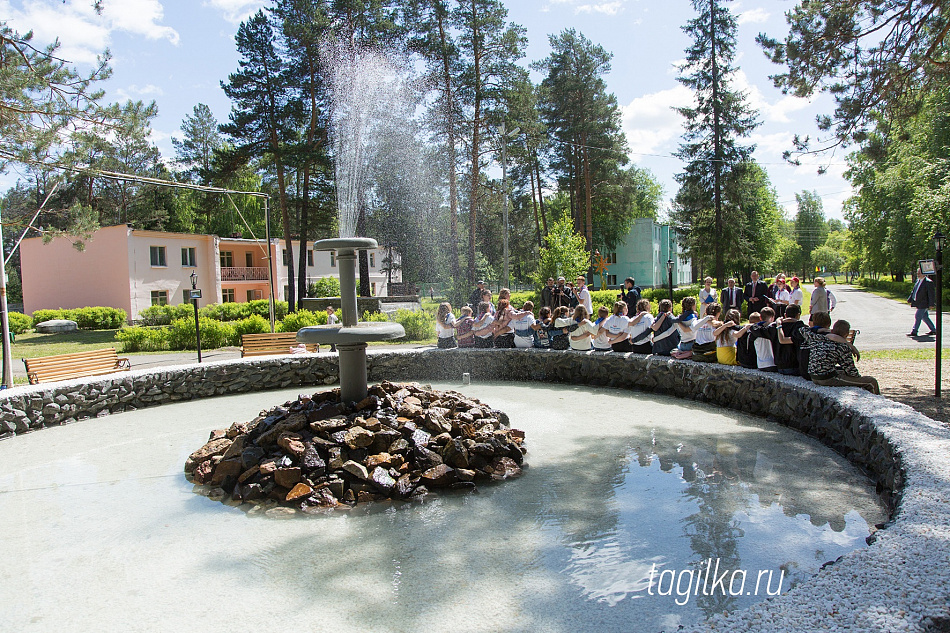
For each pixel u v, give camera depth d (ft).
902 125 28.50
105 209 146.10
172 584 10.20
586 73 120.06
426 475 14.75
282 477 14.30
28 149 31.73
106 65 33.45
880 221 112.47
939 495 9.10
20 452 19.86
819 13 26.78
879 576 6.53
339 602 9.39
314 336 16.33
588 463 16.57
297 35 76.59
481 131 84.17
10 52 30.99
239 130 82.99
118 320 97.50
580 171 126.00
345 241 16.97
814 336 19.98
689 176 100.48
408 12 76.23
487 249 146.92
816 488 13.94
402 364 32.37
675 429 20.24
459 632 8.41
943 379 25.43
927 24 25.73
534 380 31.40
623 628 8.34
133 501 14.64
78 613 9.30
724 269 104.99
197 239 113.29
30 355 59.21
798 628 5.60
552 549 11.11
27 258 113.19
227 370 29.96
